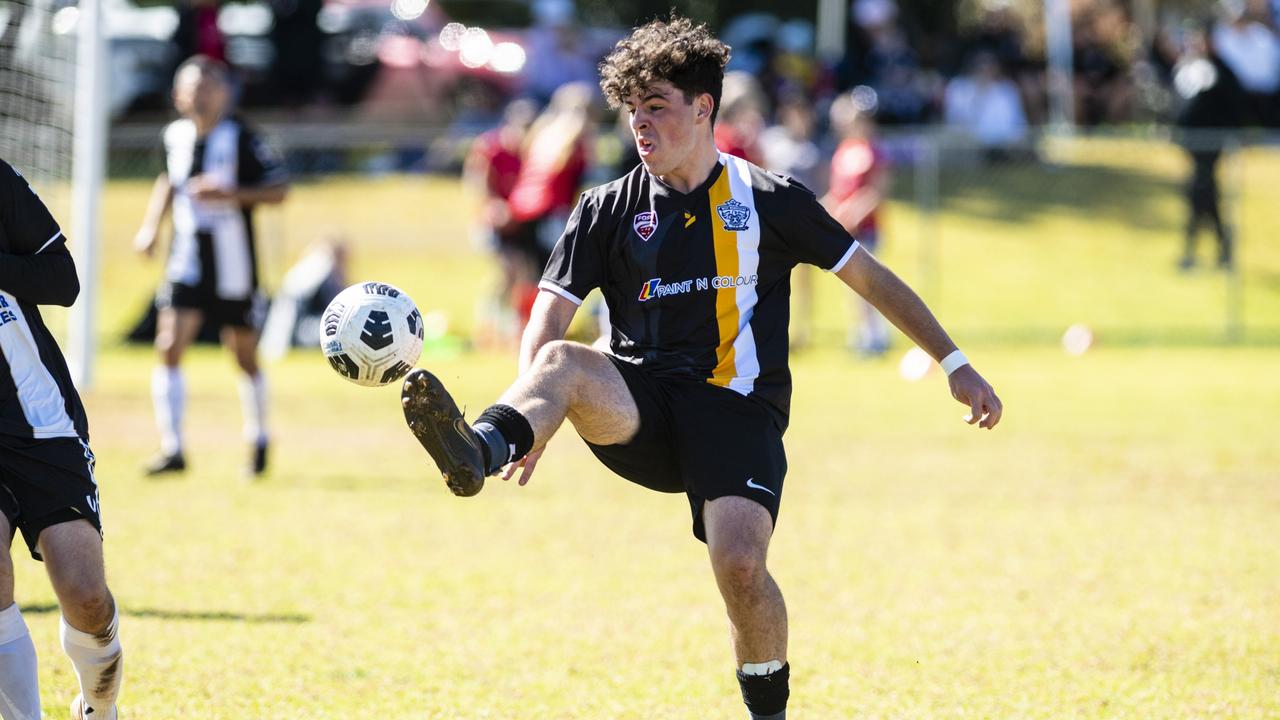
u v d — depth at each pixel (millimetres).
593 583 24609
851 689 18703
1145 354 62156
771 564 26234
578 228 15539
